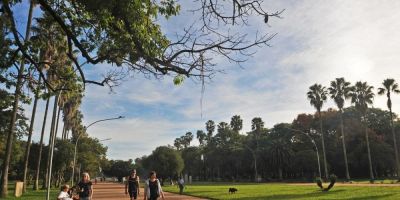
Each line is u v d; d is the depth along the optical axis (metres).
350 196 28.09
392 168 90.25
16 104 33.28
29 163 69.62
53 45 11.60
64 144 69.19
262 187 52.53
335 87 77.56
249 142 117.56
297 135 104.12
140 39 7.91
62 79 12.41
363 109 74.62
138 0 7.95
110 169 158.75
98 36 9.16
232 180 112.50
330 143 95.44
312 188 42.81
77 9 9.31
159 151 99.94
